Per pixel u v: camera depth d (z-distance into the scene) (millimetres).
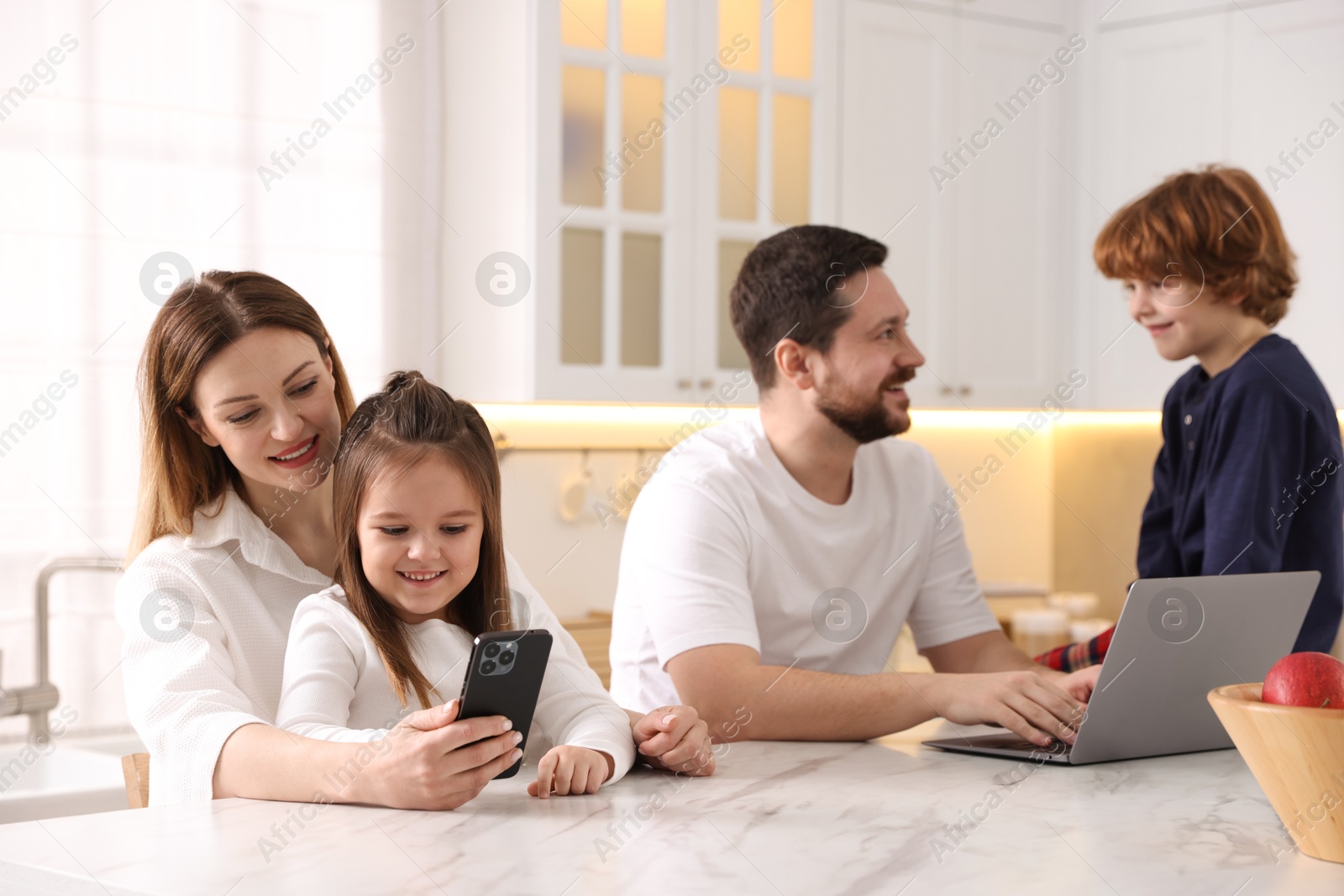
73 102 2061
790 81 2418
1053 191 2785
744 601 1379
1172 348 1684
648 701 1437
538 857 712
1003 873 685
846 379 1469
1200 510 1583
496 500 1140
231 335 1146
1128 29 2725
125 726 2107
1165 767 1034
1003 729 1263
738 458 1483
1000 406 2756
